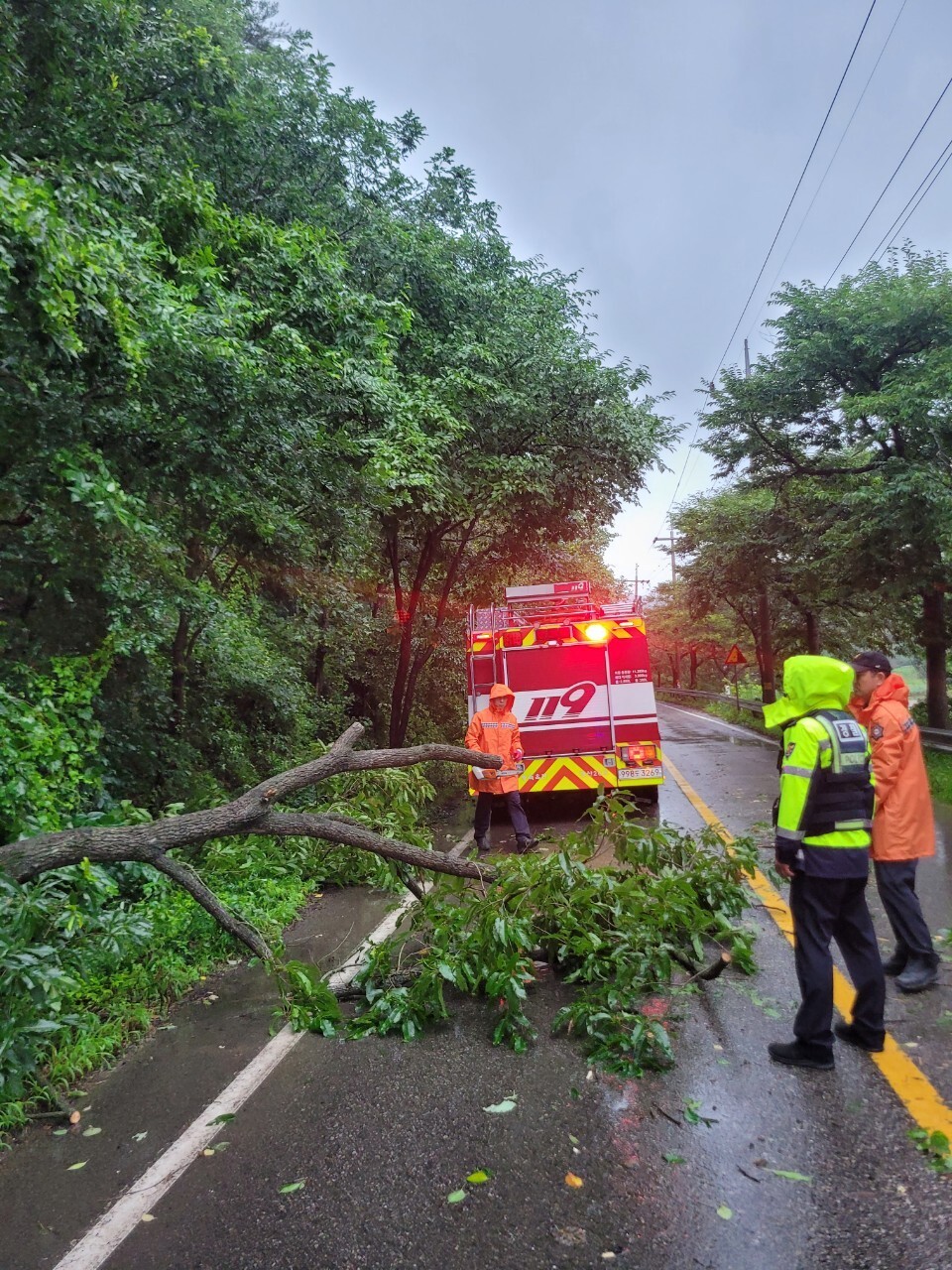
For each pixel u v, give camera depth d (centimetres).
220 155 813
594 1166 301
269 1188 299
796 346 1622
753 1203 275
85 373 541
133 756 748
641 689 1023
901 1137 308
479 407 1102
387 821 740
